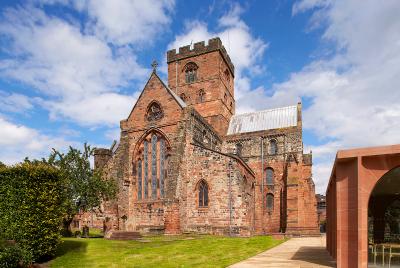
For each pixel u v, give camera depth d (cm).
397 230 3372
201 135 5069
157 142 4831
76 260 2362
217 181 4366
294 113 6619
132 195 4800
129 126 5022
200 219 4350
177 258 2398
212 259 2309
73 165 3869
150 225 4544
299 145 5862
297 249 2861
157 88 4934
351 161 1761
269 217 5775
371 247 2652
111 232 3809
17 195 2155
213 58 6756
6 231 2034
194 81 6875
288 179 5275
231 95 7462
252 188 5650
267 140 6147
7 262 1850
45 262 2289
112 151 6212
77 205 3831
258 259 2197
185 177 4453
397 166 1623
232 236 4094
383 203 2961
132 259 2384
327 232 2798
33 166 2314
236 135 6388
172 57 7138
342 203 1781
